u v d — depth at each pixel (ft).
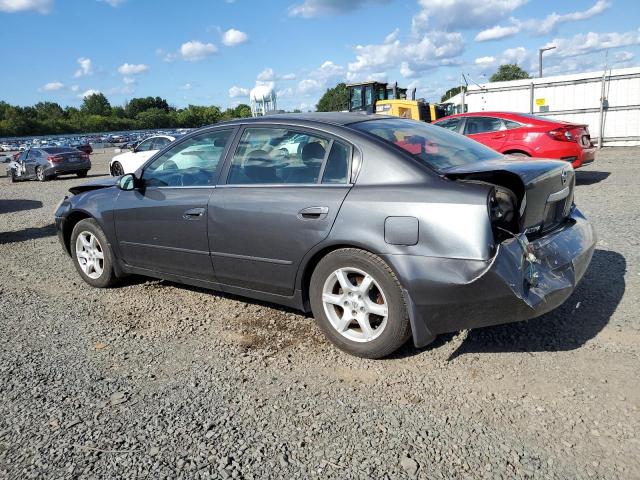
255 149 13.06
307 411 9.64
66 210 17.63
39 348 12.82
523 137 32.55
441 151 12.04
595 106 59.57
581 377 10.23
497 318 10.06
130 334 13.48
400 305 10.66
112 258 16.47
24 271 20.13
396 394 10.07
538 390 9.89
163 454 8.58
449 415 9.29
